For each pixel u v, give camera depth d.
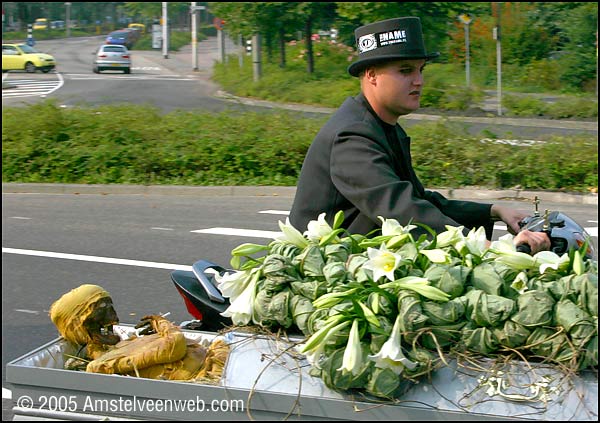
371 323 2.94
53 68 51.03
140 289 8.41
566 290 2.95
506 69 33.19
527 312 2.92
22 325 7.31
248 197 14.34
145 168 15.52
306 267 3.23
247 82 34.31
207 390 3.13
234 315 3.31
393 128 4.02
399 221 3.56
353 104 3.97
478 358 3.00
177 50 76.88
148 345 3.38
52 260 9.78
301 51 37.03
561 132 20.66
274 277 3.23
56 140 16.59
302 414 3.05
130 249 10.33
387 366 2.91
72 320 3.60
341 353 2.98
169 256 9.93
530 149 14.40
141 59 64.38
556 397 2.88
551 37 34.19
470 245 3.15
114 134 16.50
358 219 3.79
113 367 3.37
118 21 108.06
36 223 12.23
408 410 2.95
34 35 90.44
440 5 27.19
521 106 24.28
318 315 3.13
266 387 3.11
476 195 13.63
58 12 104.44
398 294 3.00
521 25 34.31
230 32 35.50
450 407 2.94
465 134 15.52
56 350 3.61
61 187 15.26
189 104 30.41
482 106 25.06
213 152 15.60
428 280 3.03
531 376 2.93
